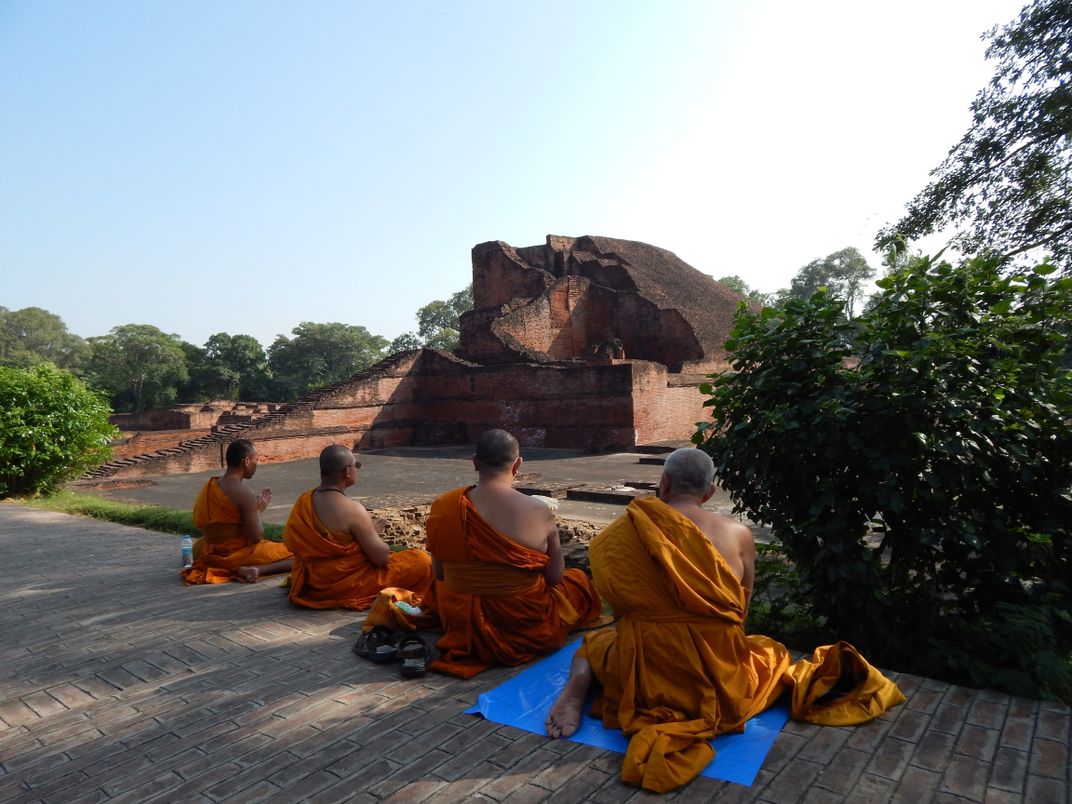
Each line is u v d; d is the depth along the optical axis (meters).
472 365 29.27
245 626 4.94
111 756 3.05
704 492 3.43
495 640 3.96
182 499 15.86
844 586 4.13
